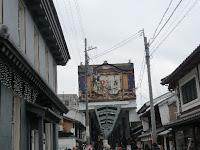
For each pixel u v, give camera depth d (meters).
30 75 10.06
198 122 15.14
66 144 28.41
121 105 42.09
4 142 8.16
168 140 24.42
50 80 16.81
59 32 15.59
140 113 39.66
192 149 16.16
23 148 10.37
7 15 9.01
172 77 19.50
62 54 18.12
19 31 11.18
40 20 13.16
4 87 8.28
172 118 24.70
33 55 12.55
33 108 10.80
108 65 43.31
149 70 20.45
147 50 20.67
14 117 10.02
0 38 7.08
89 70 27.98
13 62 8.34
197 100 16.69
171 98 25.45
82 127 38.31
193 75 17.08
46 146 14.43
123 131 47.22
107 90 42.69
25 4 11.55
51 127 16.33
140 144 36.53
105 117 42.03
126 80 42.94
